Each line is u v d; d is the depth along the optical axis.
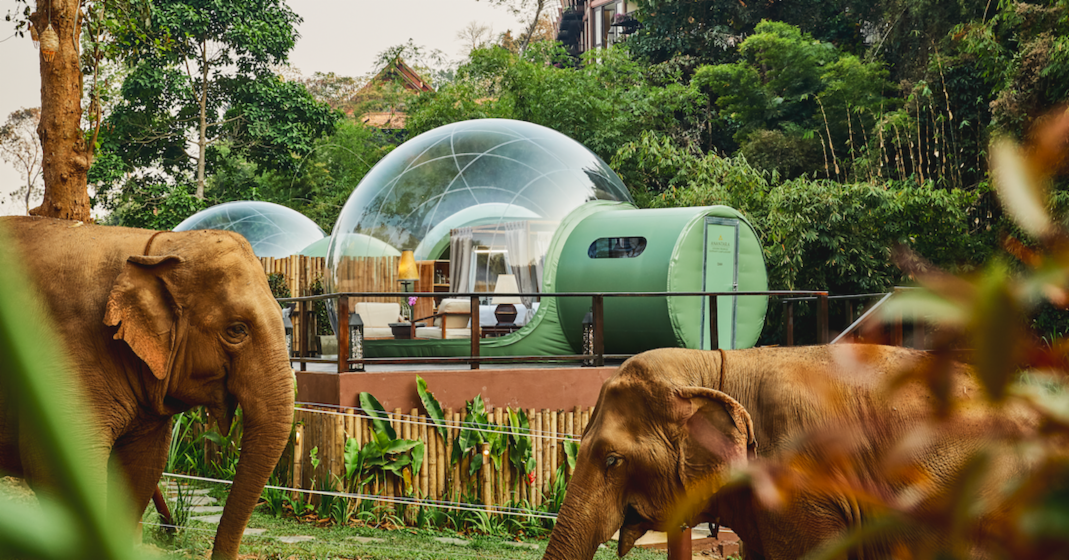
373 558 7.61
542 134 13.89
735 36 32.91
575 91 26.27
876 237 19.64
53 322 5.60
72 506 0.28
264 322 6.02
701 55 32.44
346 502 9.12
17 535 0.27
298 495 9.48
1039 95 12.93
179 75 30.30
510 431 9.73
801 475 0.69
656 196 22.25
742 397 4.68
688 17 32.81
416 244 12.77
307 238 23.97
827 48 29.52
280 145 32.34
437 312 12.90
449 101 28.20
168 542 7.13
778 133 27.98
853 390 4.20
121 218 30.88
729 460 4.36
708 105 30.89
